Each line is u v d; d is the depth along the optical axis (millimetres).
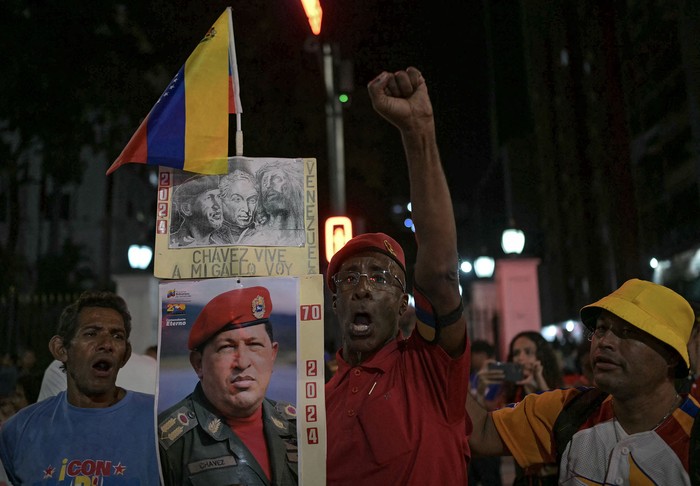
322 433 2121
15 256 18547
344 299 2426
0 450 2342
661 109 23781
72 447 2281
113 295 2525
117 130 15195
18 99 13242
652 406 2477
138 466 2254
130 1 12977
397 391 2316
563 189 35156
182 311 2180
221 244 2219
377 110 2049
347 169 18688
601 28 9914
